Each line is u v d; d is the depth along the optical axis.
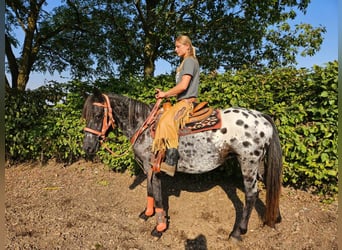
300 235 3.32
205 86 4.46
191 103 3.13
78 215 3.85
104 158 5.10
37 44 8.41
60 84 5.52
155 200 3.35
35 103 5.57
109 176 5.07
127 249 3.12
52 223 3.62
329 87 3.87
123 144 4.80
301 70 4.23
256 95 4.18
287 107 4.12
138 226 3.61
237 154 3.15
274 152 3.19
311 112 4.14
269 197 3.24
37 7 7.91
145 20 7.52
